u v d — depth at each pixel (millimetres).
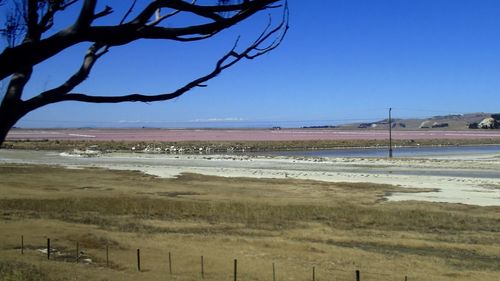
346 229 22844
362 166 58781
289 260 16219
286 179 45156
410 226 23578
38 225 20906
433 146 116250
